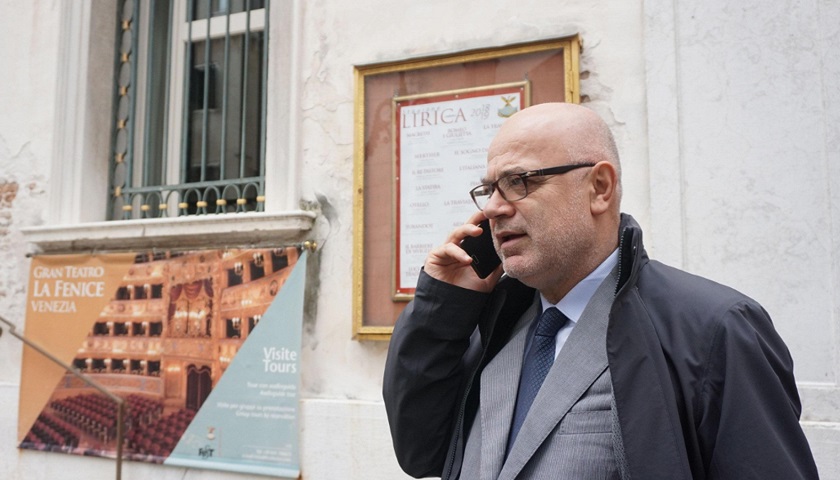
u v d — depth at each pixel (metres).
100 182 4.28
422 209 3.25
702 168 2.81
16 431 4.11
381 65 3.39
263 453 3.46
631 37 3.00
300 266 3.49
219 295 3.66
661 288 1.36
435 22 3.37
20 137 4.34
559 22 3.12
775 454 1.14
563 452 1.31
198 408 3.64
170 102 4.27
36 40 4.38
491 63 3.19
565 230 1.43
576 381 1.36
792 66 2.73
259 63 4.02
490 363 1.57
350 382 3.38
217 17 4.18
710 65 2.84
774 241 2.69
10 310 4.24
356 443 3.28
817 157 2.67
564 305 1.49
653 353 1.26
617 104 2.99
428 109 3.28
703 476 1.22
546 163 1.44
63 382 4.04
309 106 3.62
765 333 1.28
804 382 2.61
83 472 3.93
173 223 3.77
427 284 1.64
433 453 1.70
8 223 4.30
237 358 3.58
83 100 4.23
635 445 1.21
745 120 2.77
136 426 3.79
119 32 4.45
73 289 4.06
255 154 3.96
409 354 1.66
